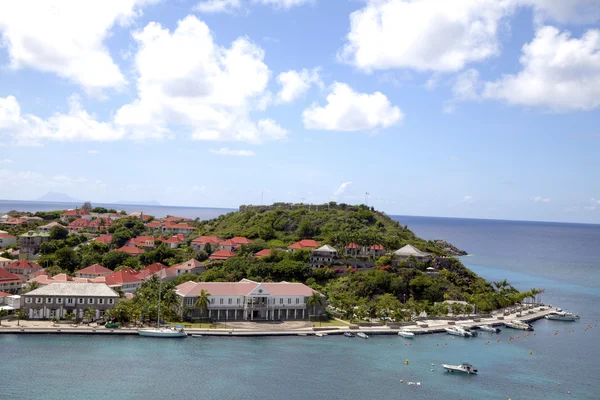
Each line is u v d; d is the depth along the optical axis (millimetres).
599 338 192125
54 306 172750
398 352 161250
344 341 171000
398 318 195875
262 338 169750
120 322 172500
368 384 131500
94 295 174375
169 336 163750
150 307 172625
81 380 124000
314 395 122500
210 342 161000
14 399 111625
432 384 133750
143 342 156875
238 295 190375
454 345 173375
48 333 158875
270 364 143125
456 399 124500
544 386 136250
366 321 198000
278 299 194250
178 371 133625
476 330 196750
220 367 138250
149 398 115875
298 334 175625
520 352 168500
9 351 141625
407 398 123625
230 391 122250
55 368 131000
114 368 133375
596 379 143000
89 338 158000
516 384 136750
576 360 161250
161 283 183000
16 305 180250
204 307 182125
